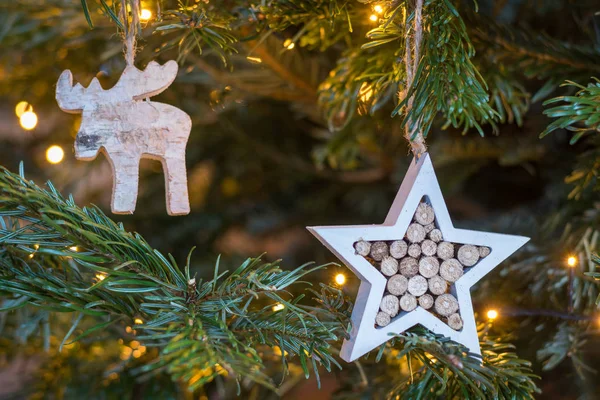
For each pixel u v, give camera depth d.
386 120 0.61
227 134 0.80
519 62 0.56
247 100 0.69
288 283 0.45
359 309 0.46
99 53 0.63
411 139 0.46
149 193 0.83
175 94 0.66
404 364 0.58
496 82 0.54
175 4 0.53
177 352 0.40
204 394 0.61
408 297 0.46
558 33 0.64
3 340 0.61
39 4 0.63
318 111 0.65
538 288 0.56
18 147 0.81
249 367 0.40
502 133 0.68
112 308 0.47
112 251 0.44
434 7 0.47
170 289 0.45
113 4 0.46
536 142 0.65
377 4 0.49
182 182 0.46
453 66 0.47
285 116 0.78
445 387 0.48
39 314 0.58
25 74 0.66
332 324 0.46
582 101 0.44
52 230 0.45
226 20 0.51
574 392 0.62
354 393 0.57
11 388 0.65
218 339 0.42
